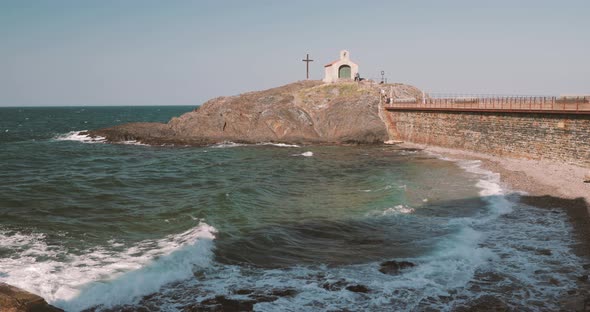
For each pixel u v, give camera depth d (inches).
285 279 549.0
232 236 701.9
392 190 1037.8
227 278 550.9
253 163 1595.7
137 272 551.2
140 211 856.9
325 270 578.2
